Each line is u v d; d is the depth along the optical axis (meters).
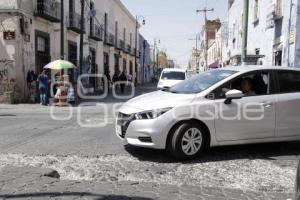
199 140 6.68
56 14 23.30
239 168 6.19
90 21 32.66
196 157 6.80
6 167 5.78
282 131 7.21
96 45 35.25
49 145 7.83
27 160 6.54
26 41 20.08
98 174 5.75
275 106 7.11
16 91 19.33
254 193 4.98
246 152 7.29
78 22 27.73
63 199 4.52
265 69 7.36
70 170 5.95
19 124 11.12
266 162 6.59
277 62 18.56
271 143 8.09
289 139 7.32
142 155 6.95
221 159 6.75
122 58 48.94
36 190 4.79
